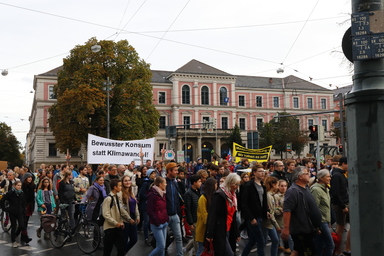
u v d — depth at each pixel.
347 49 4.61
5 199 11.02
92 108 39.53
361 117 4.10
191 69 70.38
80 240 10.08
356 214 4.06
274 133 60.97
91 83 41.16
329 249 7.49
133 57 44.69
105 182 12.31
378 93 4.04
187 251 9.31
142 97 43.66
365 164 4.04
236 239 7.00
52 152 62.69
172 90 69.12
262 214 7.82
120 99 42.75
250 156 22.36
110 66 43.22
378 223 3.93
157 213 7.67
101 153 17.31
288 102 76.50
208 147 69.31
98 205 10.24
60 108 40.75
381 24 4.12
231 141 63.66
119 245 7.89
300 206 6.41
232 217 6.84
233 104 71.81
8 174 16.09
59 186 12.23
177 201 8.52
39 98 62.62
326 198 7.75
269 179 9.05
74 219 12.85
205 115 69.94
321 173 7.88
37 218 17.05
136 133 41.81
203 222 7.25
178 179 11.94
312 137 15.90
